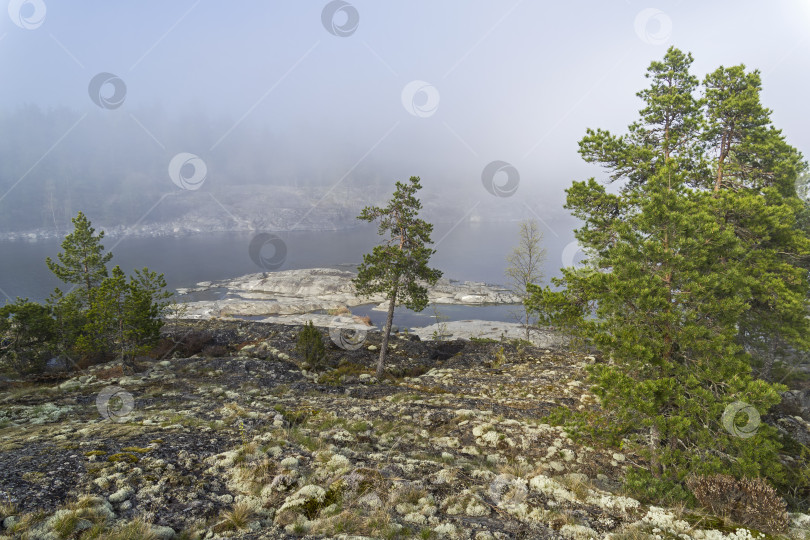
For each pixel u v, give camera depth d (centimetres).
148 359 3209
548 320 1909
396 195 3228
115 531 770
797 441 2008
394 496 988
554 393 2550
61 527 753
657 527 906
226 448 1235
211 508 911
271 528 841
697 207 1867
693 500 1099
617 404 1401
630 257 1502
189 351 3600
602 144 2528
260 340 3922
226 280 11100
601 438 1439
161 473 1024
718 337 1375
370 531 827
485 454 1519
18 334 2822
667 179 1514
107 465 1024
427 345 4131
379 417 1875
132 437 1247
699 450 1302
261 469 1091
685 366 1414
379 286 3216
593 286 1564
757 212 2059
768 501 973
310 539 799
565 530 877
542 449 1566
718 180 2434
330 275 10794
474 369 3341
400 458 1282
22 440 1203
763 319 2247
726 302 1409
